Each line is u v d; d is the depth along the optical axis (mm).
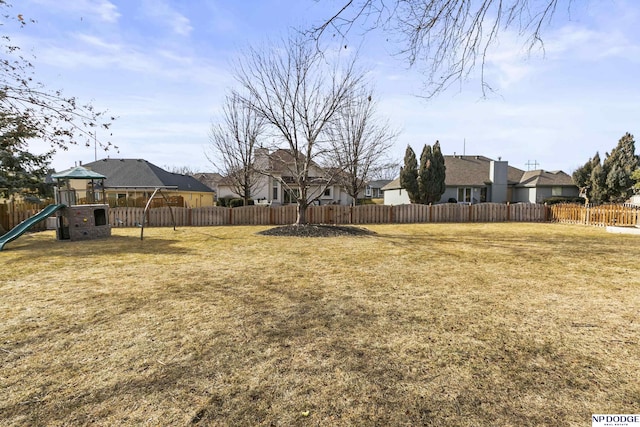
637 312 3898
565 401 2203
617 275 5707
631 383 2416
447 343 3059
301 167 13641
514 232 13008
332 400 2205
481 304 4168
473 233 12664
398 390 2318
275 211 17688
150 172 27031
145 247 9055
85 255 7738
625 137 26609
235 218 17438
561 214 18188
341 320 3609
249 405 2148
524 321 3607
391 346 2992
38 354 2820
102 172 26703
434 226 15930
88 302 4199
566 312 3889
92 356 2785
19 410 2080
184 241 10344
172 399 2205
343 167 12969
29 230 13727
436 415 2059
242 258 7332
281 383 2400
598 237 11289
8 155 11719
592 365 2672
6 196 14117
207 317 3680
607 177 25812
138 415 2041
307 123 12570
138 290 4754
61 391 2287
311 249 8656
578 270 6098
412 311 3898
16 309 3932
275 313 3812
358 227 14539
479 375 2516
